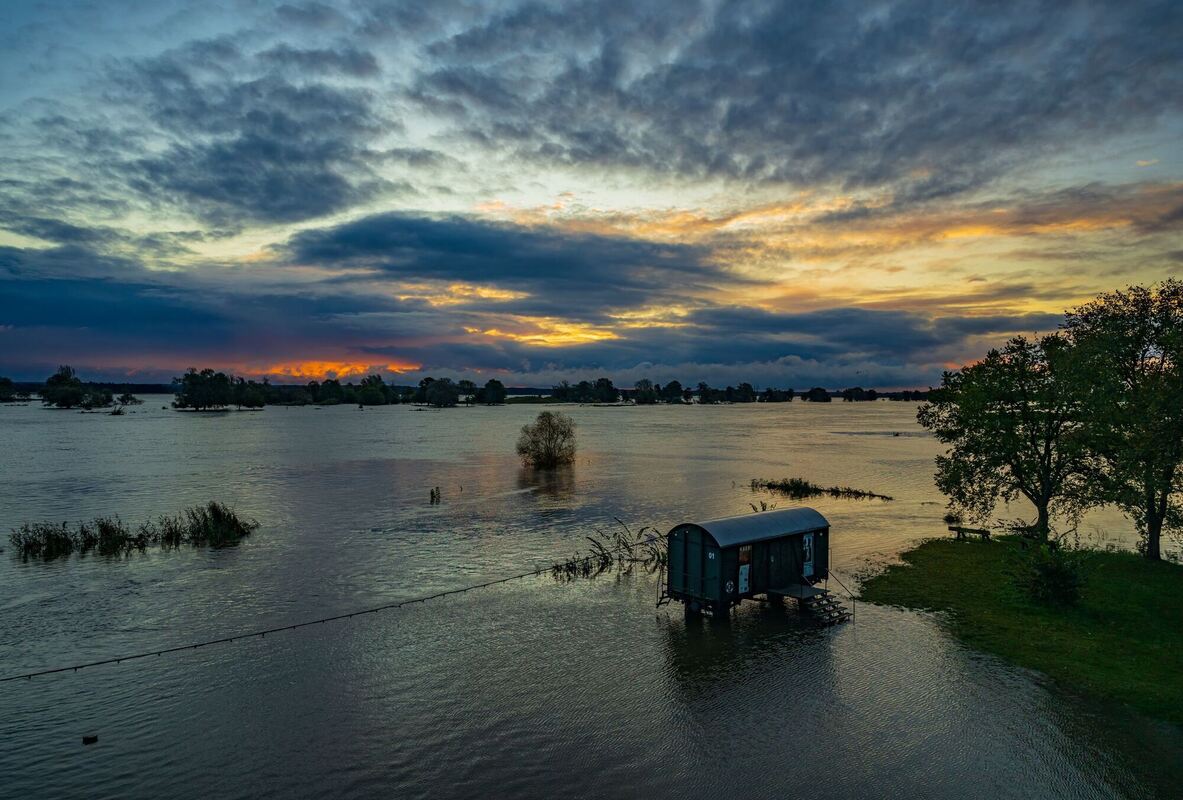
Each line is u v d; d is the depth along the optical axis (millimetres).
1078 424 44594
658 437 172125
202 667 28484
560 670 27641
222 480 87750
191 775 20312
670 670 27422
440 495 75812
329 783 19750
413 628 33031
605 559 45719
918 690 25094
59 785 19859
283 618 34719
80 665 28734
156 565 45594
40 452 125812
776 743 21594
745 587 33594
